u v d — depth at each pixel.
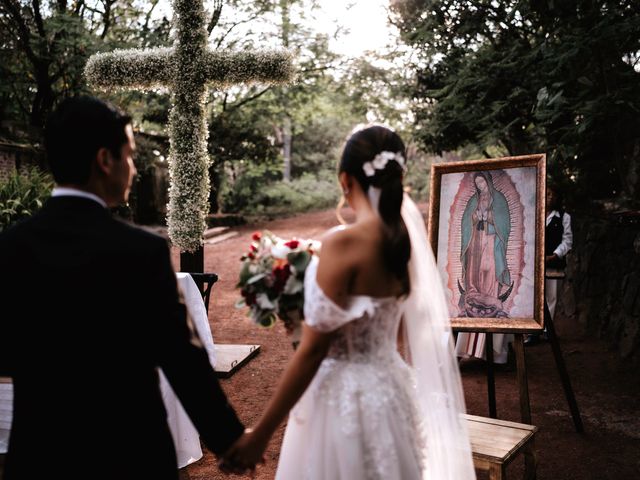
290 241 1.83
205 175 5.38
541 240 3.43
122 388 1.39
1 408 3.36
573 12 5.93
